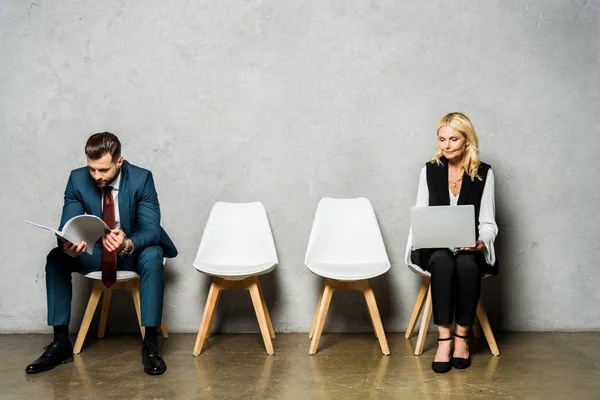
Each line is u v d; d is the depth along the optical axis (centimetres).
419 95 379
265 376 301
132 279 344
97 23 383
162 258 324
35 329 389
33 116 386
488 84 378
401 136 381
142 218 327
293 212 385
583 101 376
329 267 344
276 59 382
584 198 378
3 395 278
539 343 353
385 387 284
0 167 386
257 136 384
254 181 385
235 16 382
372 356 333
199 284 387
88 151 302
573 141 377
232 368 314
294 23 381
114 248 297
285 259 386
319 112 382
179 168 386
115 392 280
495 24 377
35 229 387
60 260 323
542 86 377
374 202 383
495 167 379
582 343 353
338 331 386
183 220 386
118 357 334
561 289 380
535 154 378
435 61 379
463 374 301
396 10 379
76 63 384
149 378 299
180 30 383
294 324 386
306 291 386
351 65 381
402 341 362
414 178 382
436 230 301
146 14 383
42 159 386
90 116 385
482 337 366
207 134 385
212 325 386
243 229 367
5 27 384
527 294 381
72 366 319
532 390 277
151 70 383
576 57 375
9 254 387
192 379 297
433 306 308
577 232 378
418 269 331
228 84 383
